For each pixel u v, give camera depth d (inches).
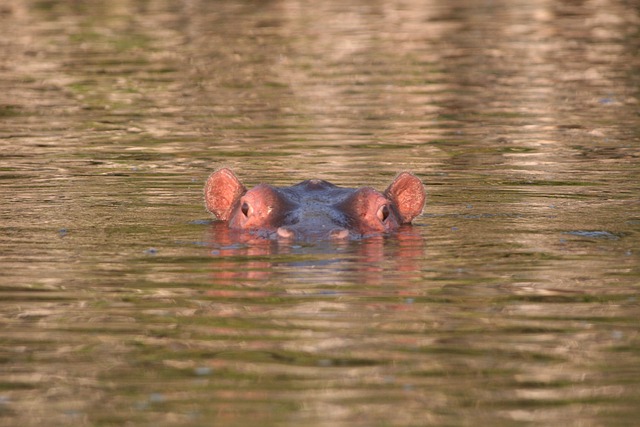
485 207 1942.7
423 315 1261.1
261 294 1349.7
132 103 3309.5
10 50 4303.6
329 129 2883.9
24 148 2632.9
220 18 5231.3
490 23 5059.1
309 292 1355.8
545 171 2315.5
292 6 5689.0
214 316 1263.5
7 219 1834.4
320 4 5767.7
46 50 4320.9
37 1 5797.2
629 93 3415.4
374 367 1093.1
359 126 2923.2
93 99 3378.4
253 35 4714.6
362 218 1706.4
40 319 1263.5
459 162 2437.3
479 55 4190.5
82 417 983.0
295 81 3671.3
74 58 4141.2
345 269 1465.3
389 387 1041.5
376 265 1487.5
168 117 3085.6
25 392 1043.3
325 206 1715.1
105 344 1173.1
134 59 4124.0
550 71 3838.6
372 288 1373.0
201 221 1823.3
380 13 5403.5
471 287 1379.2
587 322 1234.0
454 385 1046.4
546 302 1314.0
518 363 1104.8
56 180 2230.6
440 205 1966.0
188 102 3326.8
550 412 982.4
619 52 4229.8
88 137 2792.8
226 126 2938.0
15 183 2193.7
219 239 1658.5
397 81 3654.0
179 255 1556.3
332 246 1592.0
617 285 1386.6
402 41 4539.9
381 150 2598.4
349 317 1253.7
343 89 3521.2
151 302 1323.8
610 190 2096.5
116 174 2304.4
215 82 3659.0
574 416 973.2
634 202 1969.7
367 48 4362.7
